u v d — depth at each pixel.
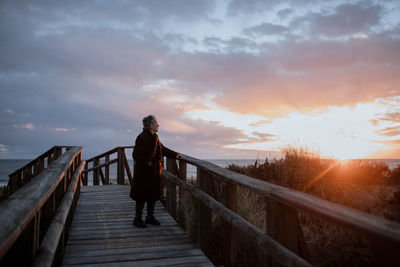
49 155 7.07
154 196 4.10
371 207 4.33
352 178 5.86
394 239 1.01
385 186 5.50
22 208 1.50
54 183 2.10
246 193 4.22
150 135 3.96
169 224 4.19
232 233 2.69
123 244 3.39
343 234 3.48
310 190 5.36
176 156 4.19
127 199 5.95
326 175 5.89
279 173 6.12
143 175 4.01
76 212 4.88
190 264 2.85
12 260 1.75
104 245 3.35
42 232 3.11
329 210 1.34
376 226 1.11
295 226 1.83
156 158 4.10
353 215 1.25
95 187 7.72
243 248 3.14
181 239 3.59
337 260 3.00
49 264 1.77
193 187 3.47
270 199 1.92
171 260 2.94
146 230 3.91
